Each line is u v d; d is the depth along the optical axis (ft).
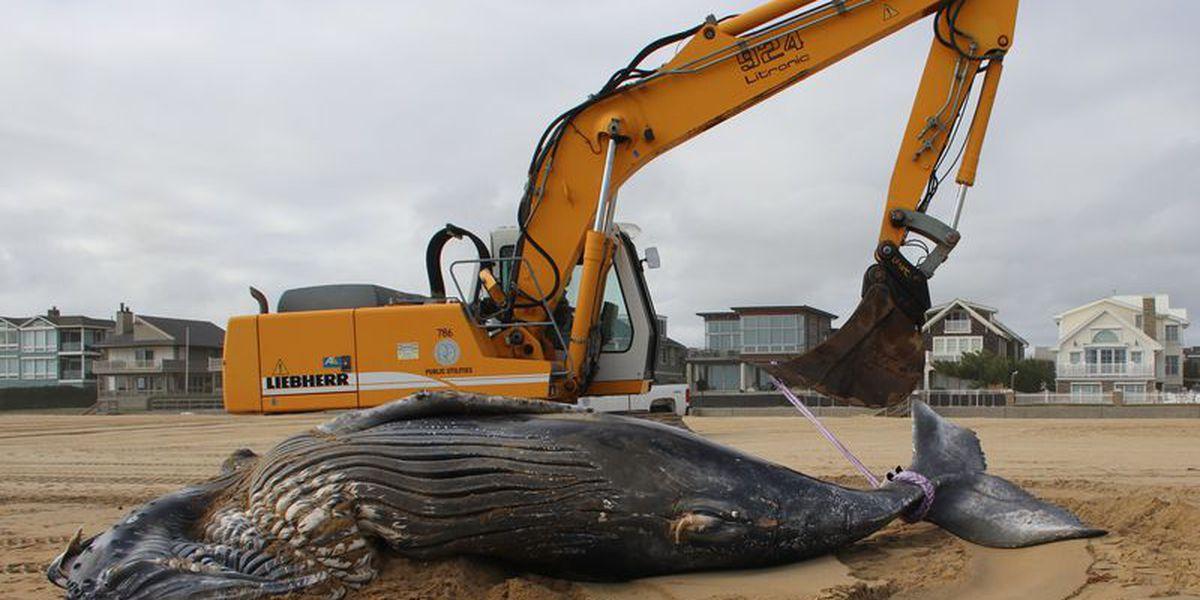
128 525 18.19
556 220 37.24
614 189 37.06
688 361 205.46
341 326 35.88
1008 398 145.59
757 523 17.04
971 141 32.14
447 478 16.81
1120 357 205.98
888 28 35.24
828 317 211.61
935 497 20.42
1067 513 20.07
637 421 17.94
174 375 262.67
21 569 21.77
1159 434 63.26
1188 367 255.70
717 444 17.99
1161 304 221.87
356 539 16.81
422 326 35.55
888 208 32.37
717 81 36.50
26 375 288.30
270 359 36.06
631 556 17.01
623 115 36.73
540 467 16.83
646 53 36.91
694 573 17.37
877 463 41.63
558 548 16.89
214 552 16.92
